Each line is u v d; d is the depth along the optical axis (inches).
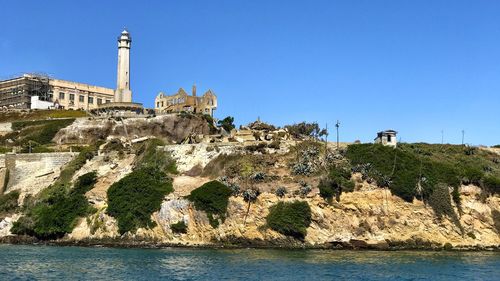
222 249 4168.3
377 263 3432.6
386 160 4790.8
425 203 4606.3
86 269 3134.8
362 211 4485.7
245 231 4399.6
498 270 3225.9
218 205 4505.4
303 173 4712.1
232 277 2891.2
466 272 3132.4
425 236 4458.7
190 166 5108.3
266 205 4493.1
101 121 6840.6
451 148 5880.9
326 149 4995.1
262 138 5644.7
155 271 3075.8
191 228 4485.7
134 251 4001.0
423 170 4751.5
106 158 5442.9
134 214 4594.0
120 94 7790.4
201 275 2945.4
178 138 6786.4
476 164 5462.6
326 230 4375.0
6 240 4662.9
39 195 5182.1
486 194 4785.9
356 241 4303.6
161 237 4471.0
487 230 4623.5
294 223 4338.1
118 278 2864.2
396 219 4505.4
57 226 4660.4
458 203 4682.6
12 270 3080.7
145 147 5447.8
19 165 5674.2
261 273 3006.9
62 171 5393.7
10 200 5265.8
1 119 7677.2
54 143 6722.4
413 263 3464.6
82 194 4972.9
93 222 4650.6
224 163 5007.4
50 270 3093.0
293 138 5664.4
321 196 4498.0
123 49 7859.3
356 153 4906.5
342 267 3240.7
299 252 3981.3
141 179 4798.2
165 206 4586.6
